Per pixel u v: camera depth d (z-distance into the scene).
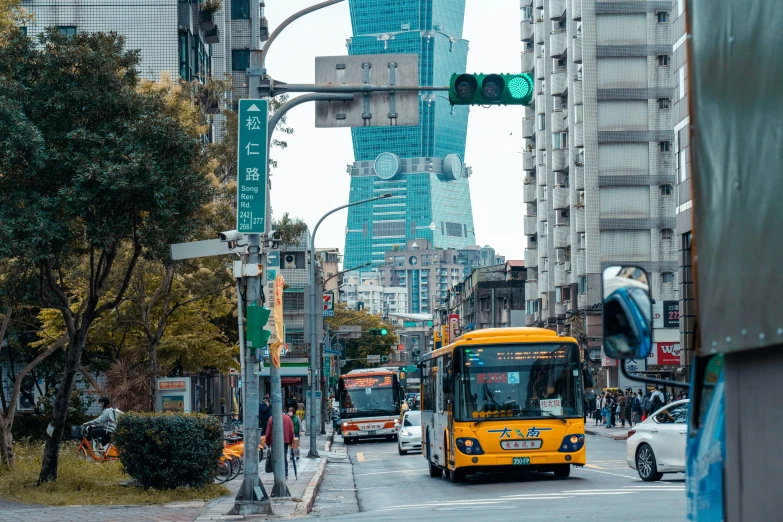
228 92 37.66
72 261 22.44
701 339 4.21
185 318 43.28
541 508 17.22
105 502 19.25
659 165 75.56
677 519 14.15
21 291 21.41
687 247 55.12
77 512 17.44
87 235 19.59
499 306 142.88
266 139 17.83
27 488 20.77
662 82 75.50
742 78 3.84
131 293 36.66
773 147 3.59
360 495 24.89
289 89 17.92
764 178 3.65
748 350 3.83
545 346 24.84
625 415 56.75
